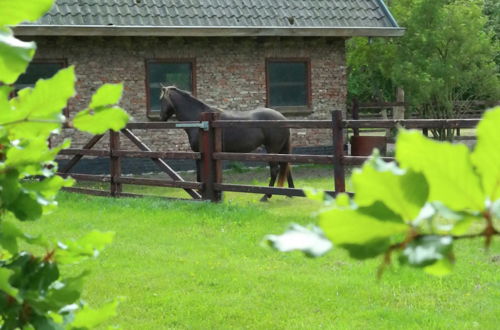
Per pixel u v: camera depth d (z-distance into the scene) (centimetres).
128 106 1555
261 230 846
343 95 1722
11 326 112
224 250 746
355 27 1616
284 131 1195
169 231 849
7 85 85
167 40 1578
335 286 608
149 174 1588
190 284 626
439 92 1822
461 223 58
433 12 1816
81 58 1516
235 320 538
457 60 1848
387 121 885
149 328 522
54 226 892
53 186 120
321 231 60
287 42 1666
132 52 1555
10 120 88
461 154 55
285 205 1079
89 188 1330
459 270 642
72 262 121
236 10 1594
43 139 112
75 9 1475
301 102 1692
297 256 716
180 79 1599
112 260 706
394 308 555
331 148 1734
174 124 1093
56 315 120
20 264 115
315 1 1677
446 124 846
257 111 1217
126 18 1495
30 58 73
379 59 1925
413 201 56
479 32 1852
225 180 1458
